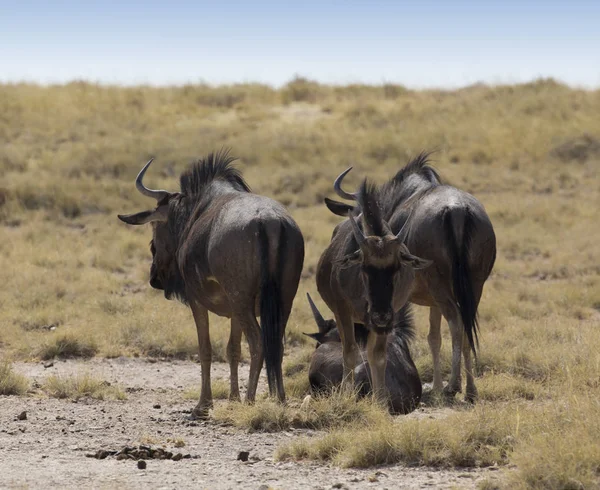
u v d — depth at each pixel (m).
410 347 48.44
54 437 32.72
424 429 29.05
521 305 64.50
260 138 130.38
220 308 37.81
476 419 29.89
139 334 55.88
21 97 147.75
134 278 76.94
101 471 27.33
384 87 164.62
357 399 36.66
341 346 40.81
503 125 137.25
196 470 27.59
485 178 115.19
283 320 35.31
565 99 148.88
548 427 28.62
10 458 29.11
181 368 50.69
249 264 34.78
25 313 60.53
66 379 44.19
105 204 101.19
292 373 47.31
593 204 103.62
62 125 135.88
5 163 114.94
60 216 97.56
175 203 41.12
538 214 98.88
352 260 32.50
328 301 39.19
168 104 152.50
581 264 79.56
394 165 120.81
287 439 32.44
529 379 43.00
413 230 39.44
